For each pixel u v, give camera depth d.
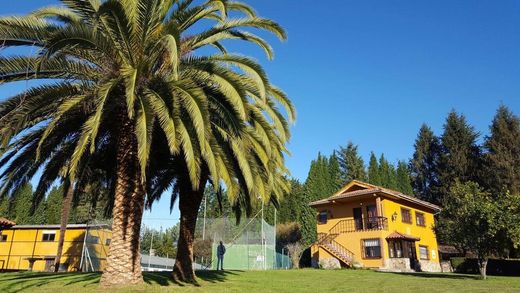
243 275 17.30
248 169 10.71
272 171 11.78
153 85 10.83
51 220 51.12
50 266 30.38
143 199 11.55
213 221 33.78
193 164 9.52
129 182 11.34
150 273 15.38
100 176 16.02
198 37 11.62
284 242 50.50
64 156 13.06
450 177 50.41
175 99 10.10
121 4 9.39
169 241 70.25
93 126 9.05
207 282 13.61
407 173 56.66
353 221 33.56
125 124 11.38
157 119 11.22
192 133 10.30
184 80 10.37
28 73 10.08
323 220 35.62
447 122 53.00
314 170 51.34
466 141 50.97
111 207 17.81
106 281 10.76
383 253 30.11
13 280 12.47
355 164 63.50
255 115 11.25
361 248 31.53
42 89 10.18
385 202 32.50
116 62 10.84
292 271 21.78
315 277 18.03
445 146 52.50
